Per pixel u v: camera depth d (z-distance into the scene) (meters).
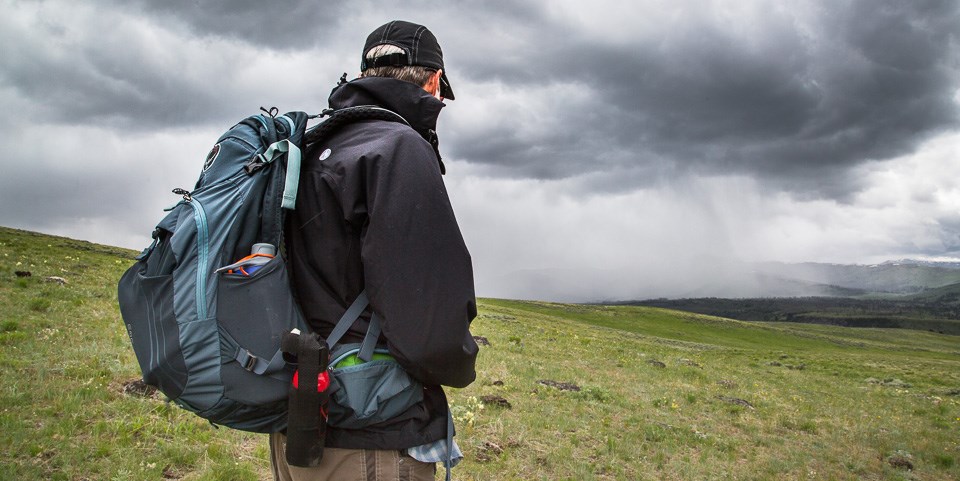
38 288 14.74
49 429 6.30
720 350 57.94
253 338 1.97
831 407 18.66
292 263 2.16
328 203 2.10
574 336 34.19
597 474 8.65
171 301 1.94
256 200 2.07
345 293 2.11
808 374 34.03
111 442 6.37
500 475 7.89
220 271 1.97
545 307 123.25
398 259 1.94
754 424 13.89
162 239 2.09
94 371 8.50
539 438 9.73
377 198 1.98
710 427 12.95
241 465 6.52
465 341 2.02
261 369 1.95
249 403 1.97
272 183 2.09
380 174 2.00
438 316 1.95
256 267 2.02
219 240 2.00
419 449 2.16
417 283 1.95
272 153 2.11
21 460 5.62
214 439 7.12
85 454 5.93
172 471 6.13
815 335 126.88
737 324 129.38
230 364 1.96
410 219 1.97
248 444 7.29
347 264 2.10
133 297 2.08
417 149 2.08
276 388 1.99
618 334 63.47
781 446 12.16
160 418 7.34
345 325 2.06
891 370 42.16
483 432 9.45
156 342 1.98
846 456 12.05
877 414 18.45
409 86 2.32
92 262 24.27
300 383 1.91
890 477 11.06
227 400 1.97
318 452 1.96
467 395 11.68
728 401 16.47
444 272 1.99
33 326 10.88
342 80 2.61
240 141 2.21
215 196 2.06
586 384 15.38
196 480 6.01
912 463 12.16
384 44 2.44
